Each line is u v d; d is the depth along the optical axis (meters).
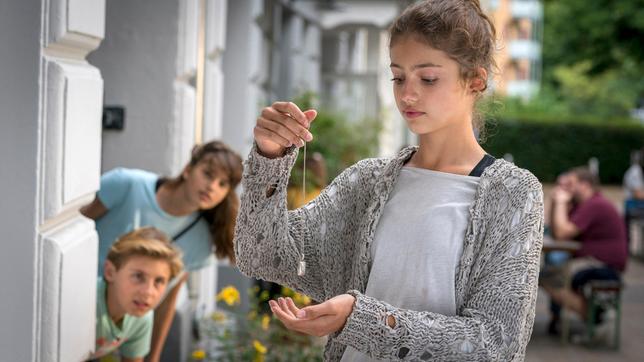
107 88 5.11
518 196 1.98
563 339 8.12
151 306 3.23
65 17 2.51
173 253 3.24
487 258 1.96
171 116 5.11
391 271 2.05
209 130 6.16
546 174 29.00
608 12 28.83
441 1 2.02
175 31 5.08
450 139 2.09
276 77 10.88
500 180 2.01
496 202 2.00
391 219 2.09
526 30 52.53
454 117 2.06
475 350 1.84
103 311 3.22
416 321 1.86
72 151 2.63
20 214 2.49
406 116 2.03
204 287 6.30
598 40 29.31
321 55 17.34
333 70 17.39
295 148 2.08
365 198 2.21
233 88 7.88
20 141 2.48
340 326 1.87
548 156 28.94
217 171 3.84
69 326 2.67
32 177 2.49
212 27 6.00
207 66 6.07
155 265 3.20
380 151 13.51
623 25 28.83
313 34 14.51
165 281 3.26
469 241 1.98
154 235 3.28
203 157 3.87
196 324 5.77
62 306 2.60
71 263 2.67
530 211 1.96
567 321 8.13
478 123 2.21
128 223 3.92
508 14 51.53
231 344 5.34
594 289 7.98
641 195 14.59
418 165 2.15
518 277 1.90
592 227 8.17
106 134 5.12
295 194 7.42
